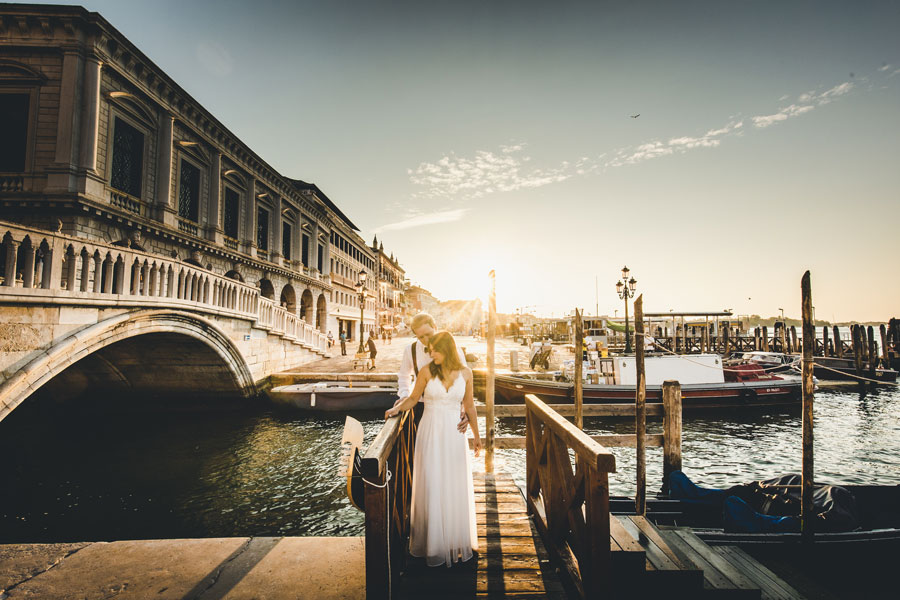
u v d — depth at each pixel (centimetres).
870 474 1009
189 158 2041
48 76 1448
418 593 266
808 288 505
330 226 4034
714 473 987
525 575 286
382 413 1490
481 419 1552
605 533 231
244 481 909
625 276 1911
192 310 1216
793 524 492
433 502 296
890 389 2155
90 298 878
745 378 1725
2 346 721
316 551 315
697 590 336
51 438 1238
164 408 1573
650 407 664
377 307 5797
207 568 294
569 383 1549
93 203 1442
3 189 1414
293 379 1733
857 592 427
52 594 265
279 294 2892
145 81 1730
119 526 716
